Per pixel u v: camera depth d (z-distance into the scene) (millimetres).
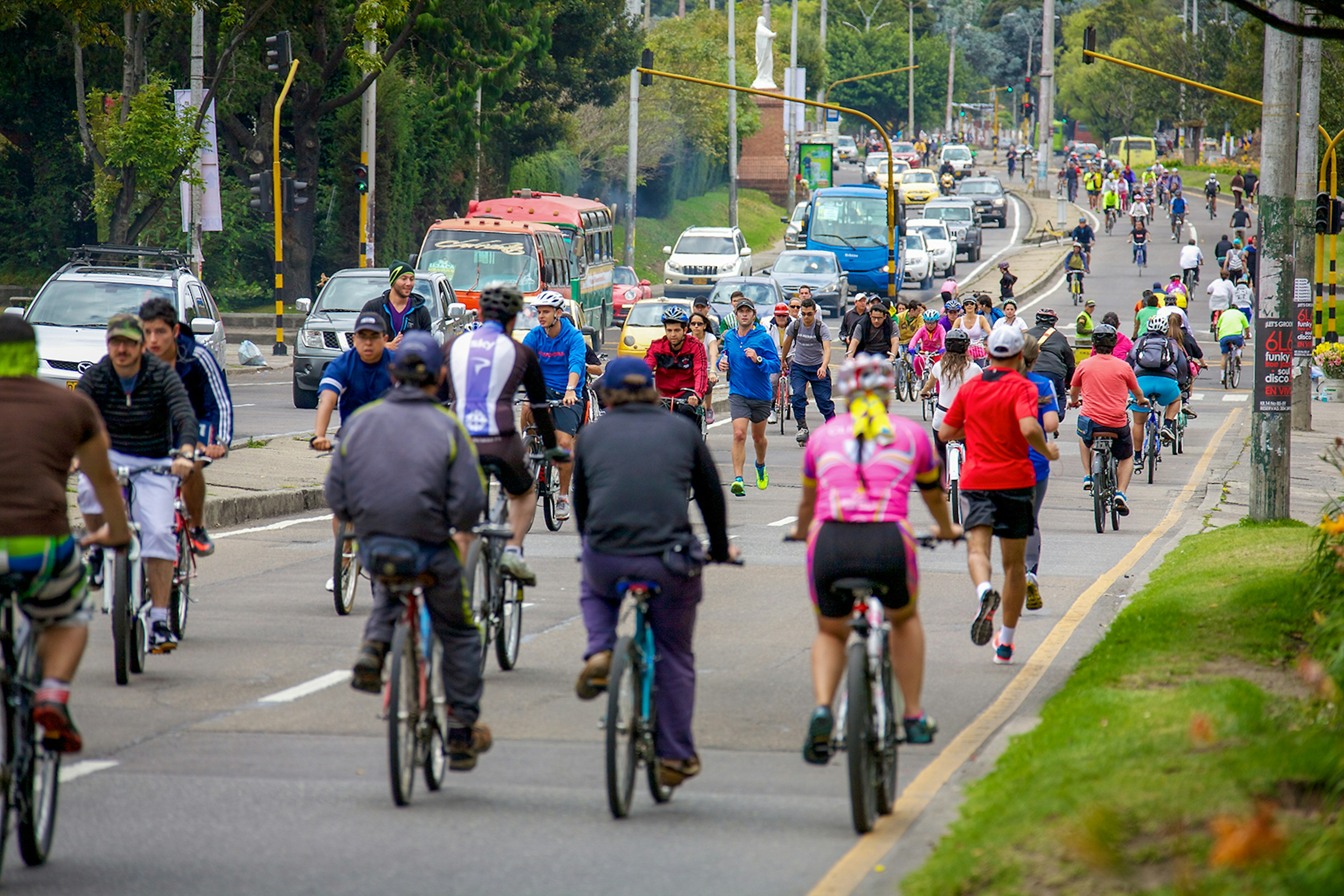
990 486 36750
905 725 26094
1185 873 17844
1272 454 55938
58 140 160875
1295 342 55688
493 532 30062
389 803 25750
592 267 151000
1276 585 40125
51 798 22641
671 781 25578
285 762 28172
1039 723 30547
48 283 79562
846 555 24938
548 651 38500
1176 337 89750
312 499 64875
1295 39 53500
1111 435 62219
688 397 62344
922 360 101938
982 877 19766
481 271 123000
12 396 22375
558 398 55688
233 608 43000
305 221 164000
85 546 24125
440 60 178250
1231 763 22906
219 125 160875
